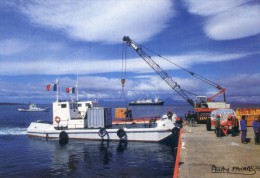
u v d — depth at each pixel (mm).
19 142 36531
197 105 42000
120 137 33500
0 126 63906
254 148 17500
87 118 35938
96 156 26859
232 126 23672
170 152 27953
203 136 23656
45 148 31766
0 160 25891
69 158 26344
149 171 21188
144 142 33156
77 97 38688
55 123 37531
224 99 44219
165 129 32125
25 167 23078
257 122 18969
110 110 37219
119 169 21891
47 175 20562
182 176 11234
